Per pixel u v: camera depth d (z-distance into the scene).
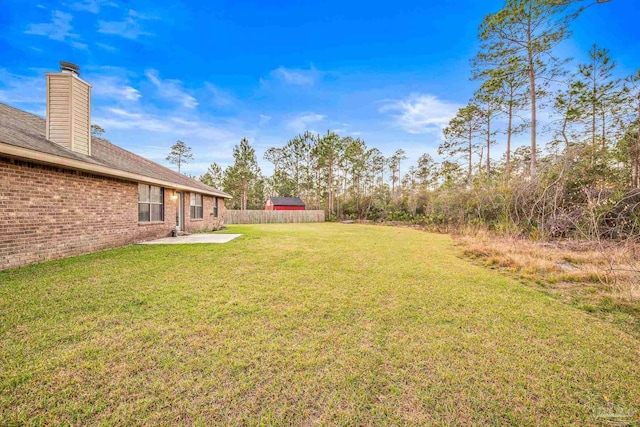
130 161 9.29
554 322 2.98
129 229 7.96
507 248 7.14
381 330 2.71
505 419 1.62
